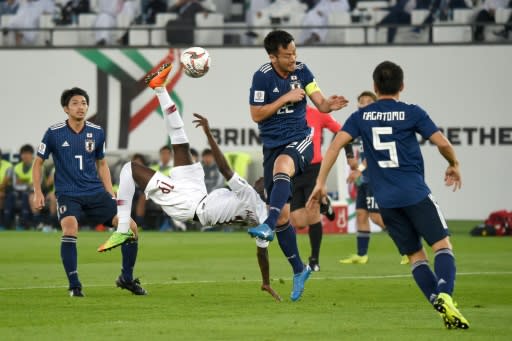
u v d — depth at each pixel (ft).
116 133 301.02
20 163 296.71
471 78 294.66
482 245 232.94
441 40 308.81
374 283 139.64
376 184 94.48
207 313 104.06
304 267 117.19
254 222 114.11
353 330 89.92
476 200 293.64
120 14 335.26
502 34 306.14
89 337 85.51
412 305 112.06
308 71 116.88
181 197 114.32
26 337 85.66
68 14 340.18
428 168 293.23
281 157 113.09
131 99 300.81
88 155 128.67
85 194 127.44
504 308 108.68
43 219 294.87
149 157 299.79
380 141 93.81
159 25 332.80
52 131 127.95
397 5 323.98
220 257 193.77
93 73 302.25
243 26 317.83
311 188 164.96
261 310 106.83
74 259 122.62
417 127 93.56
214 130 300.40
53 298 119.24
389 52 297.12
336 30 323.98
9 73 305.12
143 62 300.40
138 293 123.44
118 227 118.01
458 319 87.97
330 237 265.75
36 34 335.88
